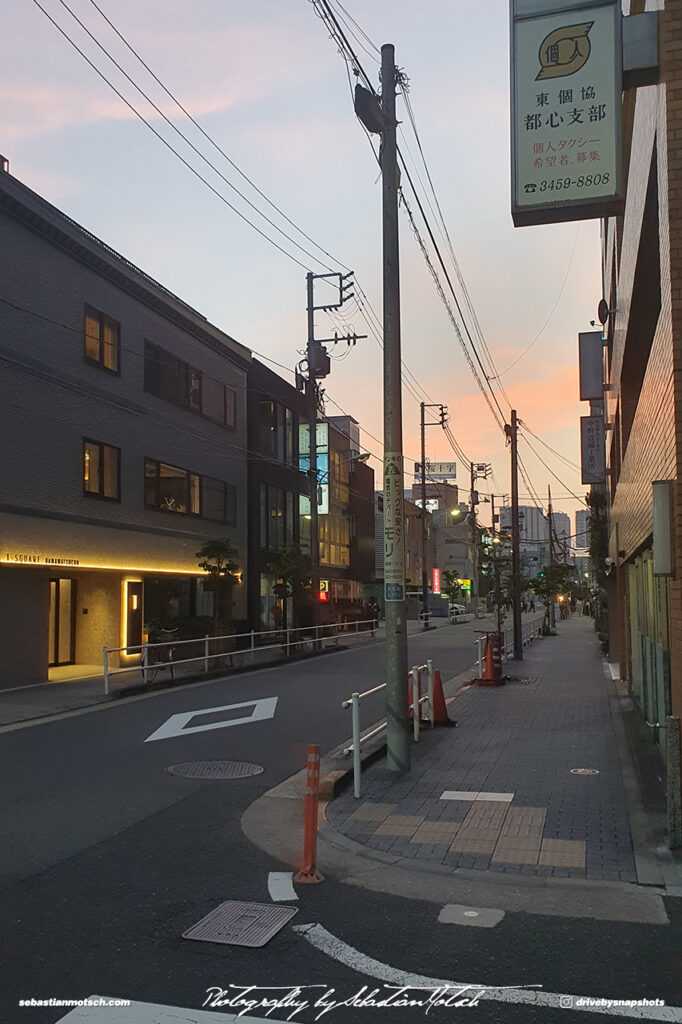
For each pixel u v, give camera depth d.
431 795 8.34
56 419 19.45
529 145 7.55
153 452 24.20
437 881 5.94
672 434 6.88
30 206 18.42
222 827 7.38
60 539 19.33
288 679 19.98
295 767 9.93
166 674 20.11
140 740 11.78
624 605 18.94
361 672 21.58
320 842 6.88
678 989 4.25
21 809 8.00
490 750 10.64
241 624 30.67
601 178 7.39
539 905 5.45
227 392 29.95
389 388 9.72
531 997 4.18
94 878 6.02
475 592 62.62
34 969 4.50
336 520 45.28
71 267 20.34
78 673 20.39
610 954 4.68
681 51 6.87
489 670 18.08
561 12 7.57
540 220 7.81
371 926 5.11
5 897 5.63
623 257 12.56
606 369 24.19
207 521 27.86
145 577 23.94
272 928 5.07
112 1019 3.94
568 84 7.51
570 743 11.08
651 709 11.23
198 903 5.51
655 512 6.98
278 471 34.81
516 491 27.06
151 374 24.25
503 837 6.89
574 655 27.38
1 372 17.55
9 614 17.53
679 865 6.09
